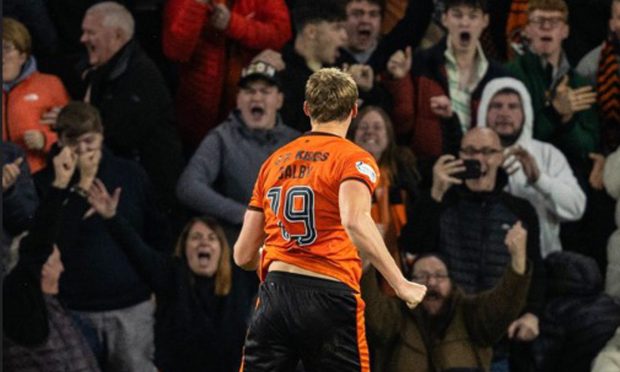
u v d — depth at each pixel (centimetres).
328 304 2295
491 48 4431
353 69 4219
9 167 3938
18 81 4041
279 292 2314
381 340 4028
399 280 2252
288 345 2325
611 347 4138
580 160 4406
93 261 3962
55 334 3884
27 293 3891
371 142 4147
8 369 3850
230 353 4028
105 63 4122
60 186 3966
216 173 4131
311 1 4222
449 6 4300
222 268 4031
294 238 2314
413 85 4303
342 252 2305
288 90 4206
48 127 4038
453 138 4297
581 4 4472
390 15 4300
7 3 4066
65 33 4162
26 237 3934
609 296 4247
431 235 4141
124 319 3988
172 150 4159
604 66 4422
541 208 4306
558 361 4191
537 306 4172
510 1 4416
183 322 4003
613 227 4350
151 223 4122
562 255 4241
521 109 4328
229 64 4266
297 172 2320
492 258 4119
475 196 4156
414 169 4209
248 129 4134
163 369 4019
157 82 4144
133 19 4147
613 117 4425
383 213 4141
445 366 4041
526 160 4275
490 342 4088
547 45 4391
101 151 4019
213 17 4172
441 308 4069
